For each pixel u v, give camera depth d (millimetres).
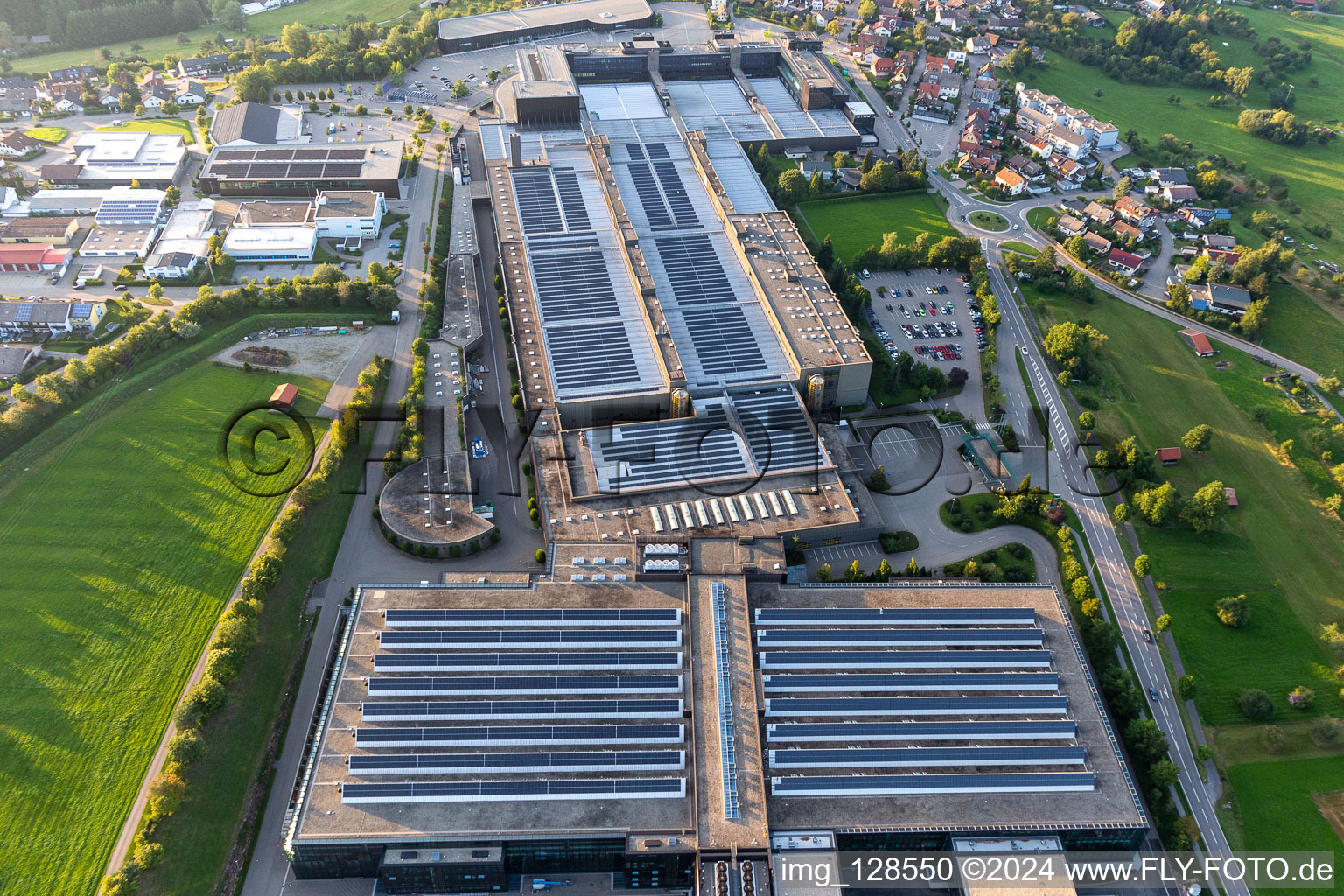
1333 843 193000
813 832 179750
